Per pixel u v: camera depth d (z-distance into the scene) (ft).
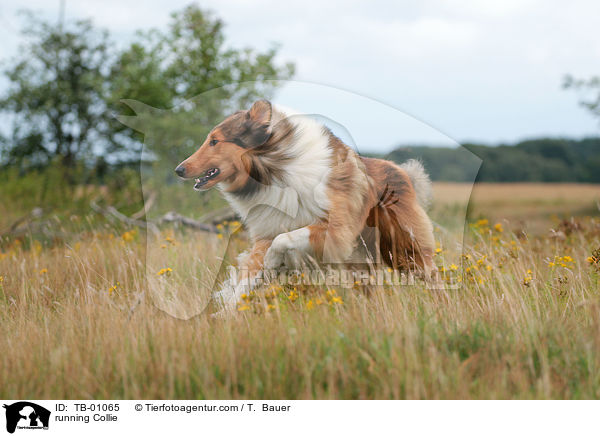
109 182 73.20
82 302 21.35
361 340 16.26
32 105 92.02
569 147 156.46
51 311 22.30
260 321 18.19
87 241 33.42
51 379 15.56
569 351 16.05
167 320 18.62
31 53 91.66
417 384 14.35
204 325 18.48
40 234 40.42
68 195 66.85
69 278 25.98
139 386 15.40
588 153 156.25
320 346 16.12
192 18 67.36
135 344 16.56
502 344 16.34
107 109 86.17
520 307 18.83
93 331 18.62
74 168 84.43
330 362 14.87
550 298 20.26
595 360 15.38
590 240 29.81
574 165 150.41
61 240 36.65
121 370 15.47
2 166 90.84
